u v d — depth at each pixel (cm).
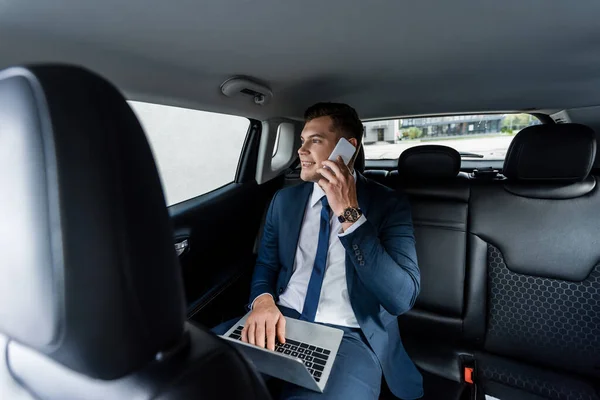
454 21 74
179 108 132
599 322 114
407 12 68
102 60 79
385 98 150
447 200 141
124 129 27
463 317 132
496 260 130
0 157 26
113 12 59
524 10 70
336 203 90
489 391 111
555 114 187
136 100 107
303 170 112
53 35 64
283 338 91
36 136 24
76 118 25
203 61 89
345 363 88
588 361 115
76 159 25
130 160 27
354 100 151
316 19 70
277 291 119
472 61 103
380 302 97
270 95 129
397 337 113
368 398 83
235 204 177
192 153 154
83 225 25
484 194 134
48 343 27
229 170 182
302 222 119
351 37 80
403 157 152
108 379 30
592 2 66
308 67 102
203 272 150
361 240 87
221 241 165
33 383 38
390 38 82
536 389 111
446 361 124
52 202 25
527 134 125
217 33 73
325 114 111
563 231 120
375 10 67
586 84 133
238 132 179
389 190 122
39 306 26
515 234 127
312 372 81
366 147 231
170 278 30
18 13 55
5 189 26
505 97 155
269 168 202
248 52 86
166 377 31
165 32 70
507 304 127
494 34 82
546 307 121
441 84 129
